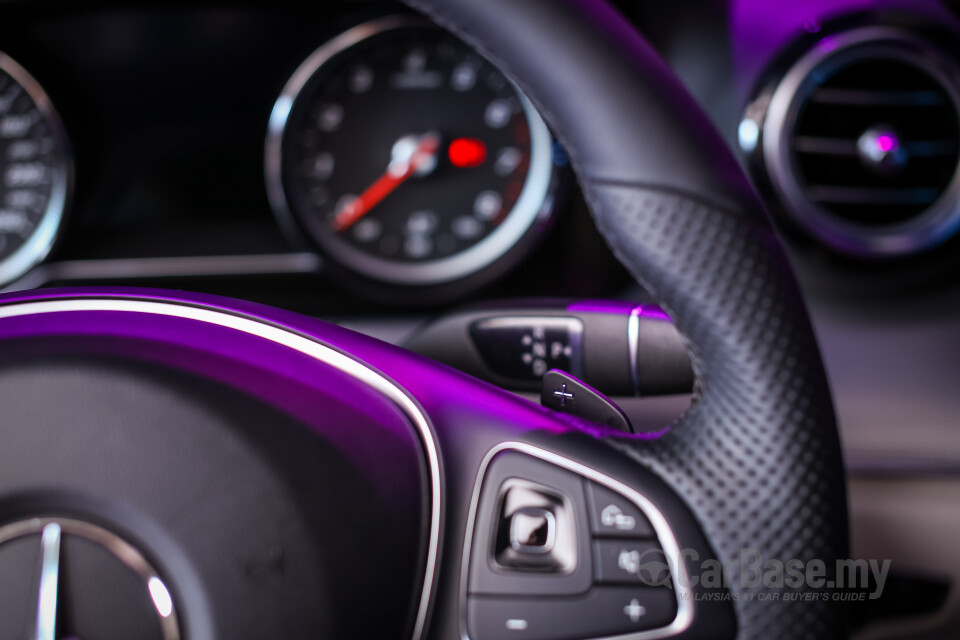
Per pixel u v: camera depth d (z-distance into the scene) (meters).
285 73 1.20
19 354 0.37
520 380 0.46
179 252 1.22
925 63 0.91
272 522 0.36
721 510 0.36
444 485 0.37
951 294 0.91
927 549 0.79
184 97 1.20
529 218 1.18
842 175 0.93
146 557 0.36
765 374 0.35
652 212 0.34
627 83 0.34
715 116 0.96
